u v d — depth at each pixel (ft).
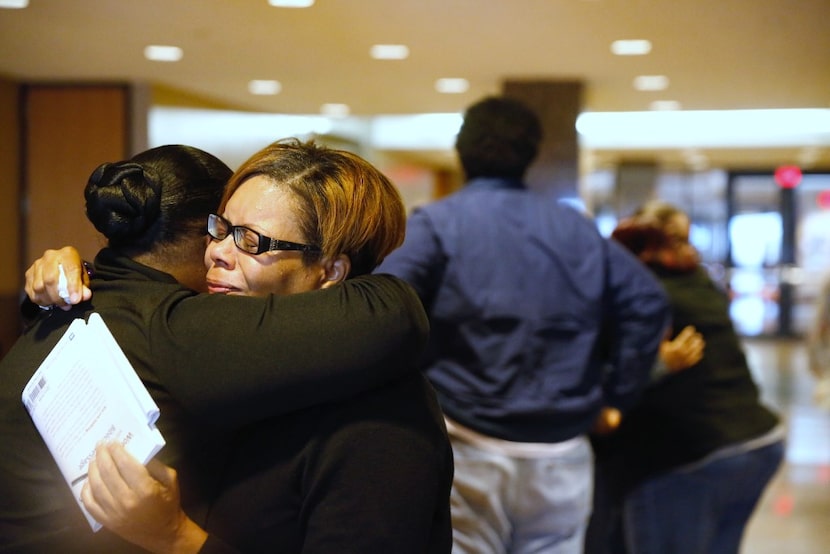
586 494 7.56
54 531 3.66
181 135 33.88
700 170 57.82
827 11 20.17
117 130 31.78
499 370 7.20
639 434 9.41
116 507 3.31
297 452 3.61
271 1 20.15
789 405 30.35
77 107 32.01
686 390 9.17
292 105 37.60
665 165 56.34
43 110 32.17
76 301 3.82
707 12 20.42
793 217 55.57
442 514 3.99
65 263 3.97
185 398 3.50
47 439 3.63
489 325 7.23
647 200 54.54
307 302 3.58
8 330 31.68
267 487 3.63
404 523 3.54
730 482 9.26
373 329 3.53
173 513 3.44
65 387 3.58
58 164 32.22
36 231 32.40
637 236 9.68
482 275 7.27
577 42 23.73
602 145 45.32
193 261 4.12
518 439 7.17
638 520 9.50
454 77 29.35
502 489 7.21
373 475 3.54
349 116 42.47
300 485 3.62
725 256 56.44
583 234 7.65
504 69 27.76
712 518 9.42
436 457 3.76
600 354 8.30
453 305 7.29
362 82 30.81
